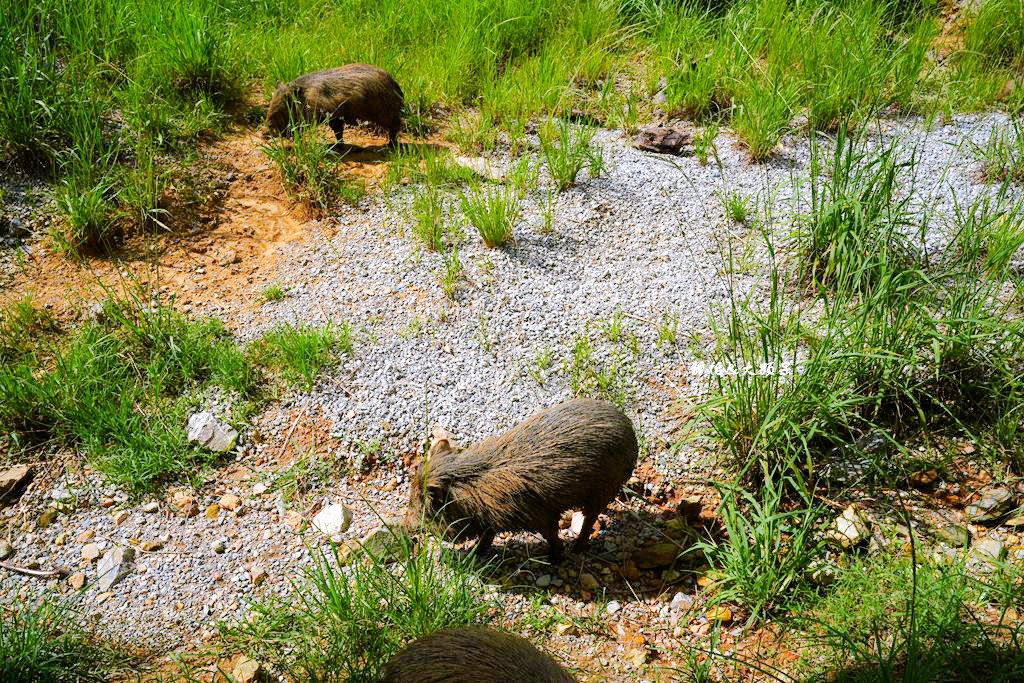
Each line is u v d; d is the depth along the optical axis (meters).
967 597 3.94
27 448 4.76
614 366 5.25
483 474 4.14
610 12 9.37
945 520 4.44
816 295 5.71
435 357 5.34
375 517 4.52
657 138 7.41
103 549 4.31
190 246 6.22
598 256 6.14
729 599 4.02
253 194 6.77
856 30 8.37
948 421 4.92
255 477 4.68
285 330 5.44
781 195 6.67
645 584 4.27
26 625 3.79
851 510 4.48
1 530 4.39
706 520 4.56
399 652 3.27
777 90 7.39
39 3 7.55
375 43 8.75
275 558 4.30
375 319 5.58
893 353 4.75
